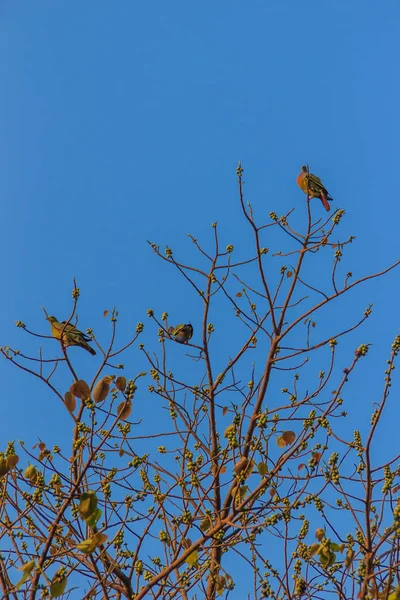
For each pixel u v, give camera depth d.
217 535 11.32
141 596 10.75
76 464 11.50
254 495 11.49
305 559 11.49
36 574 10.08
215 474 11.97
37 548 11.91
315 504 11.46
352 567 11.09
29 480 11.36
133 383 11.28
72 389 11.27
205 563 11.83
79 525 11.44
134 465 11.73
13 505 11.69
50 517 11.74
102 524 11.98
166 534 11.88
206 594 11.63
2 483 12.02
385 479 11.30
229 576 10.50
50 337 12.01
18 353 11.77
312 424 12.16
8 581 10.77
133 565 11.49
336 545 10.73
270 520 11.15
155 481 12.77
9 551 11.40
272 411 12.92
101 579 11.09
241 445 12.37
